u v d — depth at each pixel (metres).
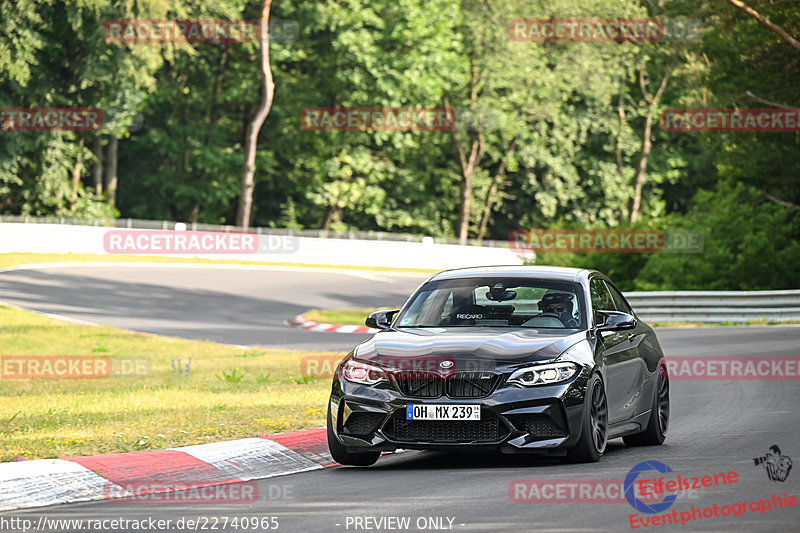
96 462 24.67
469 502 20.64
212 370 53.97
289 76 186.00
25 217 136.25
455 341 25.56
